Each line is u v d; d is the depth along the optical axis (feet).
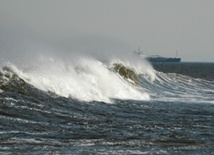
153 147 173.27
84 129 198.18
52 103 250.57
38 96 258.98
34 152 157.38
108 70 383.24
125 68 408.05
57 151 160.25
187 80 471.62
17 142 168.04
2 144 164.14
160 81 448.24
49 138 177.68
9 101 231.71
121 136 188.34
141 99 333.83
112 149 166.91
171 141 184.14
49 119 211.82
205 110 286.05
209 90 430.61
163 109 279.90
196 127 217.97
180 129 210.79
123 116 241.96
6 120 198.18
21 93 255.50
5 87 256.52
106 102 291.99
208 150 172.86
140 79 432.66
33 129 189.57
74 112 237.45
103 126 207.82
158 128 210.38
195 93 401.90
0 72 270.46
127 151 165.27
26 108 224.94
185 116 255.91
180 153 166.61
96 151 163.02
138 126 212.84
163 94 379.14
